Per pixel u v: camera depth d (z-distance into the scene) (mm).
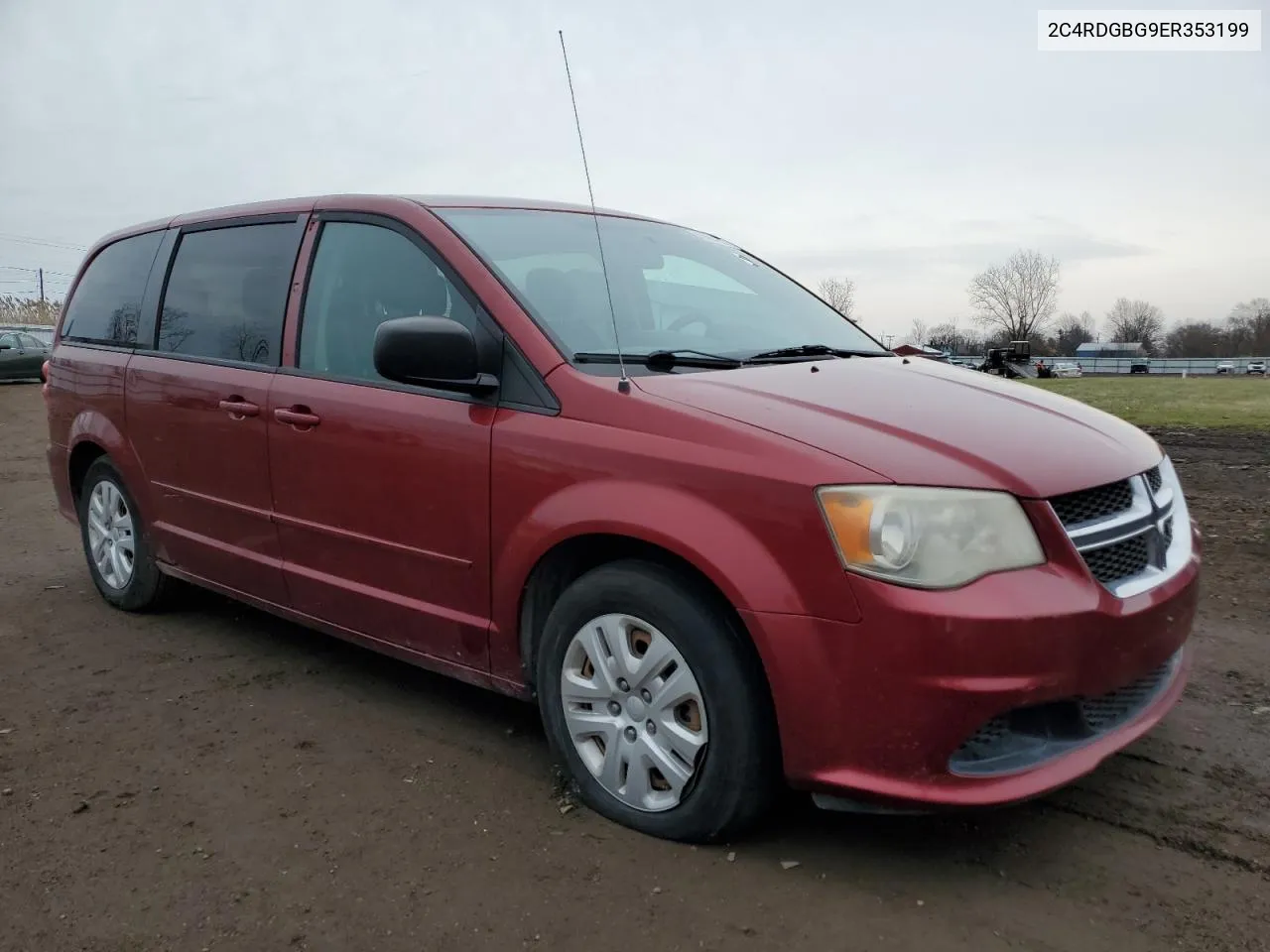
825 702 2355
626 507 2604
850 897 2428
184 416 4117
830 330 3945
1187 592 2701
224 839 2729
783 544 2385
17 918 2379
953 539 2311
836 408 2703
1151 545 2648
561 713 2869
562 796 2945
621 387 2785
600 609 2730
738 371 3049
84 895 2469
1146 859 2590
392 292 3418
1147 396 23375
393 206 3514
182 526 4277
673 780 2621
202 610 4902
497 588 2971
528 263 3318
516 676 3049
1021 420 2805
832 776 2385
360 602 3447
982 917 2346
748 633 2443
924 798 2309
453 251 3250
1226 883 2477
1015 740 2395
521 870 2559
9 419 16406
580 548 2834
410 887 2490
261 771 3141
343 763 3191
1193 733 3355
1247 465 9711
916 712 2279
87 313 5047
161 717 3576
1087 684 2367
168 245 4559
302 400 3547
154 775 3113
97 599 5145
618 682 2721
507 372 3002
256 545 3863
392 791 2990
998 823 2773
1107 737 2514
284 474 3643
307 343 3658
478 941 2277
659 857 2609
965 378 3396
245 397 3783
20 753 3289
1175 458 10344
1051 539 2387
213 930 2328
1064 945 2244
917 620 2256
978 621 2244
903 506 2314
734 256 4332
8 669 4086
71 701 3732
